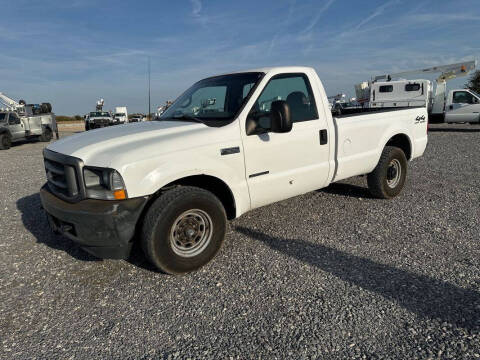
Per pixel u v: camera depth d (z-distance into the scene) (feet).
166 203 10.29
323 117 14.32
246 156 12.04
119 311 9.54
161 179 10.22
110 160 9.88
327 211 16.53
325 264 11.52
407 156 19.08
